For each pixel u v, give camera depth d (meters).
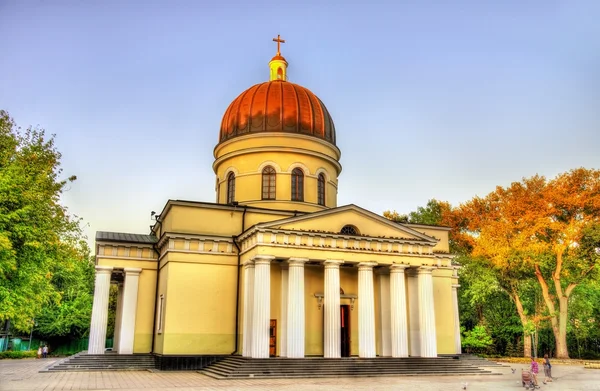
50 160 29.02
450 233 55.75
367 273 31.39
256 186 37.66
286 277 31.64
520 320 50.97
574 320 51.66
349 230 32.66
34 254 24.03
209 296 31.88
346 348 33.66
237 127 39.50
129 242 34.41
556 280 46.12
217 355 31.17
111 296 61.34
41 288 29.58
